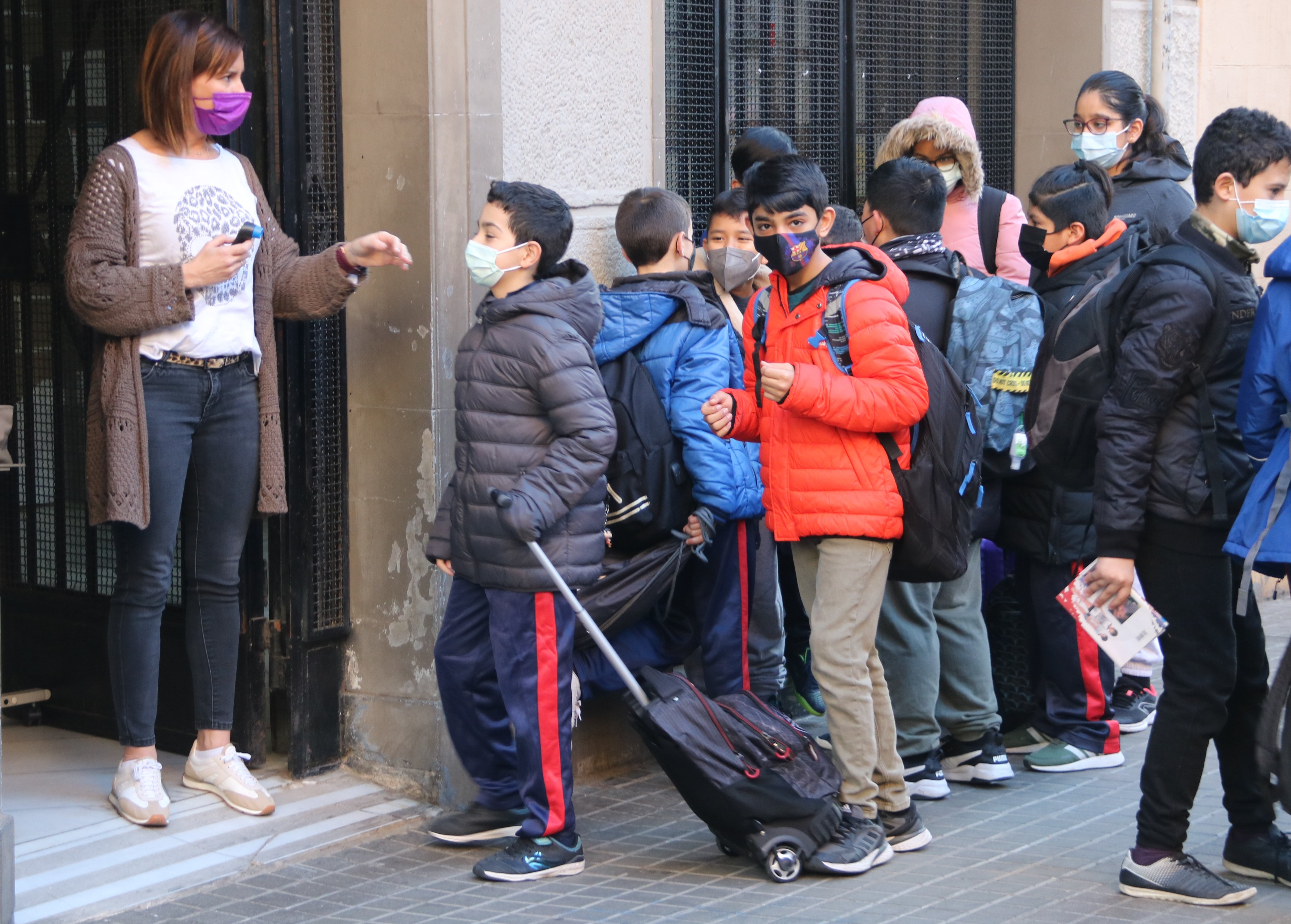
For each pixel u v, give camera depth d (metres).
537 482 4.01
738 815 4.14
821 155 6.60
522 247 4.12
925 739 4.89
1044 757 5.25
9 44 5.14
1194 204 6.09
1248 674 4.09
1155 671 6.64
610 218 5.27
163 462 4.34
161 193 4.27
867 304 4.07
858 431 4.08
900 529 4.17
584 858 4.33
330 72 4.73
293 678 4.82
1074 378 4.17
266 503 4.55
